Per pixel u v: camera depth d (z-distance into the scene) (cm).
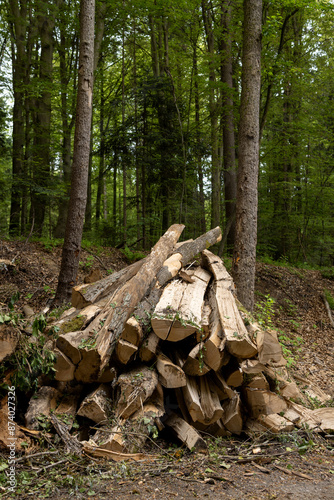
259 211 1725
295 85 1388
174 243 635
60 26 1459
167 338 399
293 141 1608
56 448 352
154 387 384
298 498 298
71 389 414
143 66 1753
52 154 1486
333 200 1658
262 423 427
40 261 955
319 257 1834
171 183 1473
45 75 1391
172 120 1427
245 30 787
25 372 360
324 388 665
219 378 422
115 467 331
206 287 556
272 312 978
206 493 300
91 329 409
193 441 378
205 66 1309
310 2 872
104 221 1636
